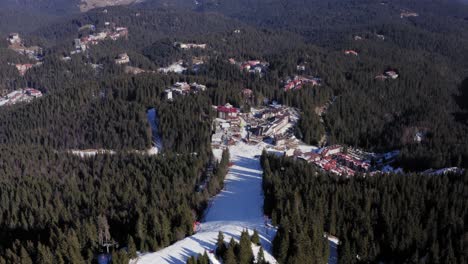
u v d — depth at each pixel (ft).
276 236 347.15
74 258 333.83
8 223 426.51
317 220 372.79
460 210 402.72
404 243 363.97
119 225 393.50
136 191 469.98
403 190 434.71
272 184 462.60
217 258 340.39
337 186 437.58
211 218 441.27
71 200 469.98
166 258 342.85
